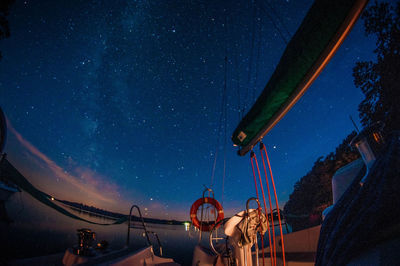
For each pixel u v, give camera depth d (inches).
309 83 83.7
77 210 355.3
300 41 77.6
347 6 63.7
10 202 595.5
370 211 55.4
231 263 133.6
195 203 260.5
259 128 112.7
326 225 73.7
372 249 51.9
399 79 336.8
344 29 67.3
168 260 176.4
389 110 315.6
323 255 64.1
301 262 143.1
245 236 125.8
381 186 56.7
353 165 143.0
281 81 88.0
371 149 86.6
